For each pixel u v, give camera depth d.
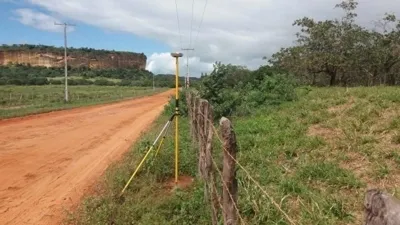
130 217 5.94
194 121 9.80
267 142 9.36
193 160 8.62
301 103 13.97
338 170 6.77
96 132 16.73
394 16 29.53
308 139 8.84
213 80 15.10
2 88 64.19
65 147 12.97
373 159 7.16
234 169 4.03
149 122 20.77
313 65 30.20
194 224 5.60
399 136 7.76
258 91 16.55
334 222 5.00
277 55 32.91
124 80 116.88
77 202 7.32
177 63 8.38
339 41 30.16
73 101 40.00
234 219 4.01
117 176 8.05
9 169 9.88
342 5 30.38
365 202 1.45
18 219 6.57
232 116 14.38
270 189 6.23
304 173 6.87
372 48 30.00
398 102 10.82
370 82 32.31
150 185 7.43
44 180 8.90
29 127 18.20
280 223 5.08
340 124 9.58
